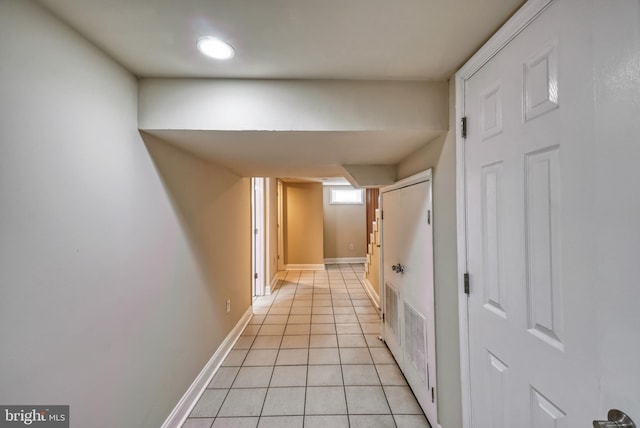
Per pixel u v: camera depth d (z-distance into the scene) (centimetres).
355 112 142
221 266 254
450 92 140
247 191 346
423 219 175
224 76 138
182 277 182
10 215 80
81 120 104
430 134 150
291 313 362
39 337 88
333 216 705
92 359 109
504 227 103
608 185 64
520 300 95
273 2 89
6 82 79
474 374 124
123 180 127
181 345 179
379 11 93
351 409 185
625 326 61
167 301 164
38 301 88
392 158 218
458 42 111
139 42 110
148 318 145
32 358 86
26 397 84
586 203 71
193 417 180
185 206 187
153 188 151
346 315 354
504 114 103
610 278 64
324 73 135
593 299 69
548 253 83
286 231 630
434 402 162
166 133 145
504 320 104
